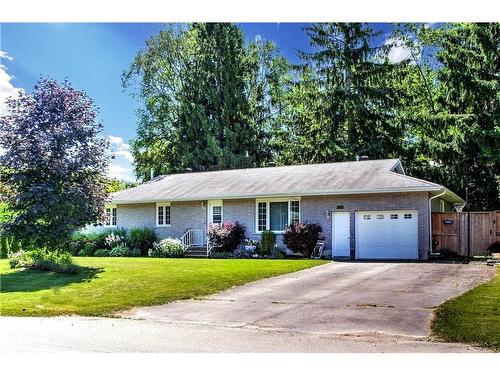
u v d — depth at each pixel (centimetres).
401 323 844
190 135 3881
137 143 4031
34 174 1695
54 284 1348
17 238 1703
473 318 855
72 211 1714
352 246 2136
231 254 2350
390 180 2120
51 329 844
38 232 1661
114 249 2567
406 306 986
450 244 2120
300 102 3731
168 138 4056
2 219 1855
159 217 2736
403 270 1578
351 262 1902
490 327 796
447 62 2917
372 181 2156
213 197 2461
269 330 821
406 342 732
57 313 986
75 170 1694
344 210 2175
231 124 3950
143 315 963
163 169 4012
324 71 3525
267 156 4059
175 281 1370
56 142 1670
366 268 1656
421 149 3133
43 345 741
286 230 2261
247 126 3991
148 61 3800
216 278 1418
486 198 3153
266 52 4072
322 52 3503
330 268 1678
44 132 1673
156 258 2259
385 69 3428
